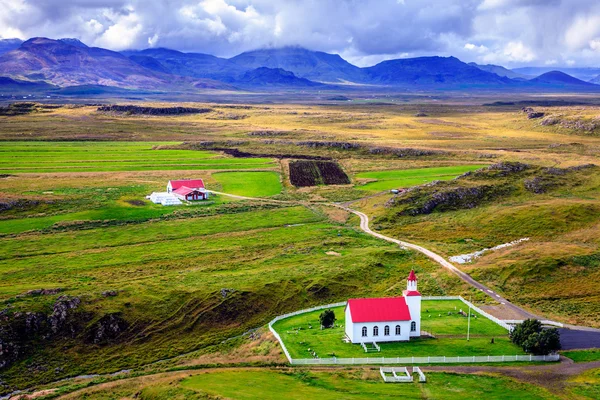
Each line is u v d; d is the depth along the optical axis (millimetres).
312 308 113188
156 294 113812
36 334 99250
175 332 104875
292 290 120312
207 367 90000
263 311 113375
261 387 77062
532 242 150125
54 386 88250
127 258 138125
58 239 151500
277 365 86250
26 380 90375
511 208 177750
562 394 75312
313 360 85812
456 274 129750
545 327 99938
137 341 102000
